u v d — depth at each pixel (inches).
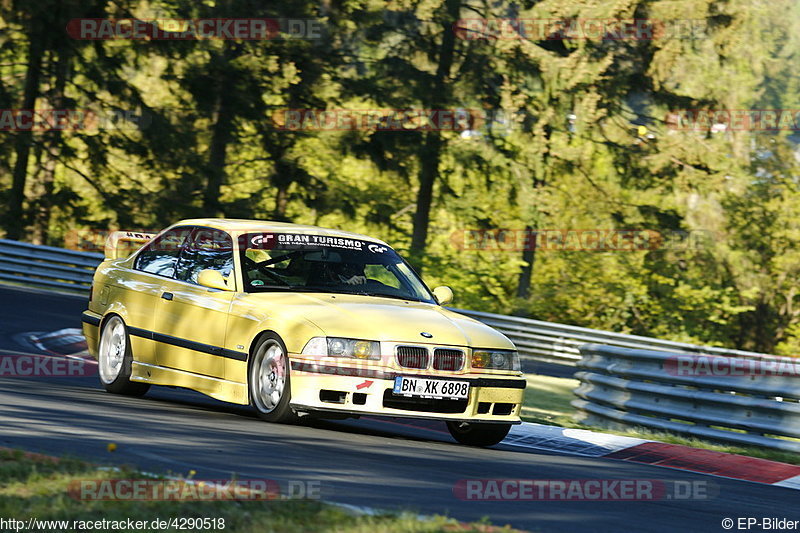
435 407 1040.2
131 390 1236.5
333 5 3754.9
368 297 1136.8
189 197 3882.9
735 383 1247.5
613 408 1456.7
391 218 4416.8
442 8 3725.4
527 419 1333.7
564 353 2938.0
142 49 3747.5
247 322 1071.0
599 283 4916.3
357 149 3887.8
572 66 3762.3
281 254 1157.7
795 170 5098.4
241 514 584.7
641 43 3885.3
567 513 719.7
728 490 915.4
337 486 720.3
